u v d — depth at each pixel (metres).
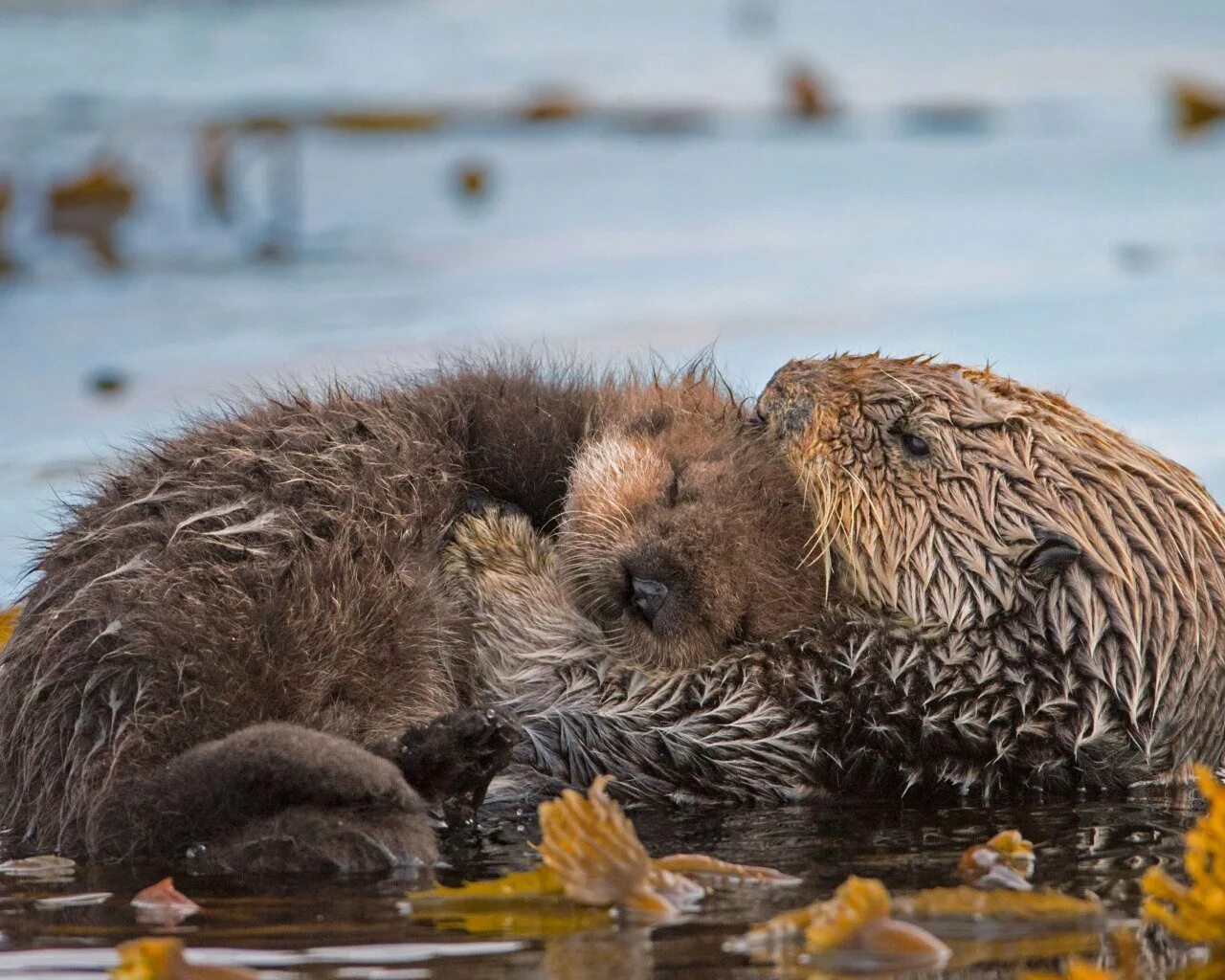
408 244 49.81
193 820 15.91
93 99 66.38
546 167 61.62
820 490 20.44
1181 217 51.22
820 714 19.84
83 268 46.84
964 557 19.52
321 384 23.84
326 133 65.38
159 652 17.09
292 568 18.23
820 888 15.22
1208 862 14.30
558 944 13.38
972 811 18.92
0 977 12.74
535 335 38.75
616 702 20.38
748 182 58.97
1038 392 20.91
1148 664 19.16
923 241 49.34
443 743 17.36
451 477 20.88
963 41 85.31
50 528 27.06
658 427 21.45
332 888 15.09
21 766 17.83
